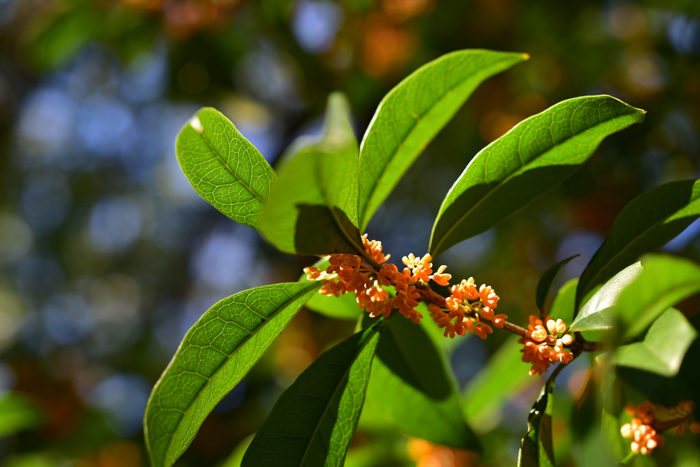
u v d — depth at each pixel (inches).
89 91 256.7
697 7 151.7
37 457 163.5
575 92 165.5
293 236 39.4
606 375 47.6
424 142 58.0
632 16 162.9
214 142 43.4
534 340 43.8
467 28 164.9
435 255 53.6
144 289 287.7
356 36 175.9
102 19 180.2
